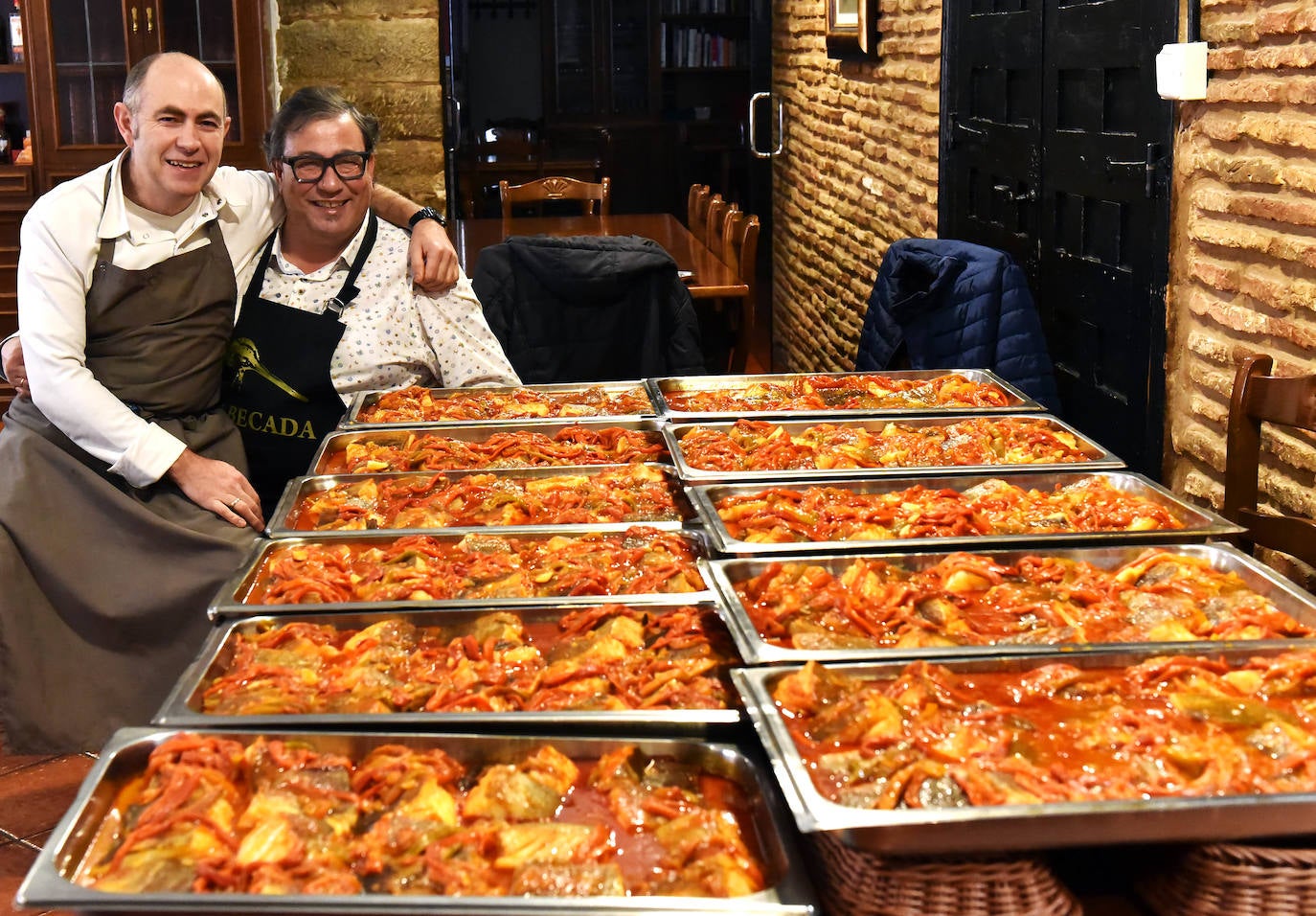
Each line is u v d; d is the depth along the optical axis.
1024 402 2.85
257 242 3.00
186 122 2.66
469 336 3.19
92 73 5.91
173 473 2.67
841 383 3.06
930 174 4.64
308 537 2.14
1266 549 2.64
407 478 2.46
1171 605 1.79
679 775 1.49
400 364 3.11
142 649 2.68
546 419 2.78
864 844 1.24
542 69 10.72
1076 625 1.74
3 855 2.65
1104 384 3.34
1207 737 1.44
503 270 3.91
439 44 4.77
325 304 3.05
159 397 2.77
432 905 1.22
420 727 1.53
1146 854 1.38
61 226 2.64
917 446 2.55
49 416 2.64
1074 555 2.00
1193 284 2.87
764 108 8.47
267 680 1.66
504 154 9.84
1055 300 3.63
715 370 5.47
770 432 2.70
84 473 2.65
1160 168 2.94
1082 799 1.30
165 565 2.65
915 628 1.73
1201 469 2.90
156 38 5.77
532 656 1.72
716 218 5.95
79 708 2.66
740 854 1.36
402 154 4.86
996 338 3.37
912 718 1.47
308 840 1.33
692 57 10.79
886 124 5.21
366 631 1.78
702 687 1.62
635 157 10.86
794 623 1.73
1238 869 1.28
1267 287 2.55
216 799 1.39
